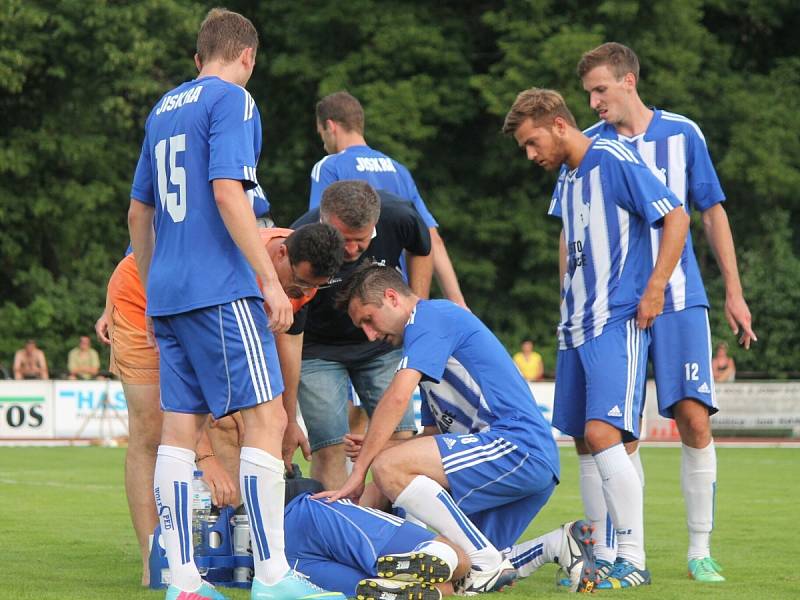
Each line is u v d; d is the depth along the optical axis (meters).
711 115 106.06
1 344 100.44
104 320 25.00
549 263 106.19
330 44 105.44
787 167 104.25
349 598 19.34
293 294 19.80
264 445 18.03
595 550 23.12
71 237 106.19
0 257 105.25
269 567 17.98
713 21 116.62
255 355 17.95
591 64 24.00
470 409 21.11
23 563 23.64
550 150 22.69
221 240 18.05
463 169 109.19
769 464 60.28
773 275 107.38
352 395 28.09
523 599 19.25
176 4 99.94
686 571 23.72
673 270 21.94
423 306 20.92
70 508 35.31
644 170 22.14
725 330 106.44
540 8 101.44
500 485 20.41
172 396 18.45
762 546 27.80
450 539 19.83
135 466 21.73
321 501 19.97
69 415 77.44
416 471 20.06
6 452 66.19
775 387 84.19
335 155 28.41
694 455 23.22
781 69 110.44
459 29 106.50
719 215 24.25
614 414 21.88
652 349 23.31
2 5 94.44
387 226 25.42
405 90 101.06
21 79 95.44
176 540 18.14
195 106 18.14
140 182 19.33
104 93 100.94
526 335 107.38
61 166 104.50
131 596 19.06
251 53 19.14
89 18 95.69
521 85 99.25
